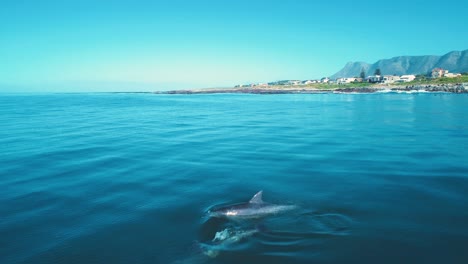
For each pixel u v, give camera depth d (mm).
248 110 65188
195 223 11406
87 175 17547
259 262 8914
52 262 9117
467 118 44188
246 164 19781
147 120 47156
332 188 14961
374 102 81250
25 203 13484
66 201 13680
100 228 11133
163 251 9586
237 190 14859
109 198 14000
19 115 56031
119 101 116688
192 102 104500
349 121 42688
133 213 12359
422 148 24156
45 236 10617
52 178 17016
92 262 9109
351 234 10422
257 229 10812
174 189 15117
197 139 29281
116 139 29484
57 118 50594
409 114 50438
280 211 12188
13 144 26984
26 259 9258
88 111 66000
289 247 9688
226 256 9219
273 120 45344
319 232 10594
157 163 20203
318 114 53312
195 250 9578
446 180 15914
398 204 12891
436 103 72312
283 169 18500
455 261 8875
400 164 19344
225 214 11805
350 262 8898
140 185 15773
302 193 14305
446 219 11453
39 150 24406
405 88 144750
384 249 9508
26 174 17812
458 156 21297
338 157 21391
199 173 17781
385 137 29438
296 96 135875
